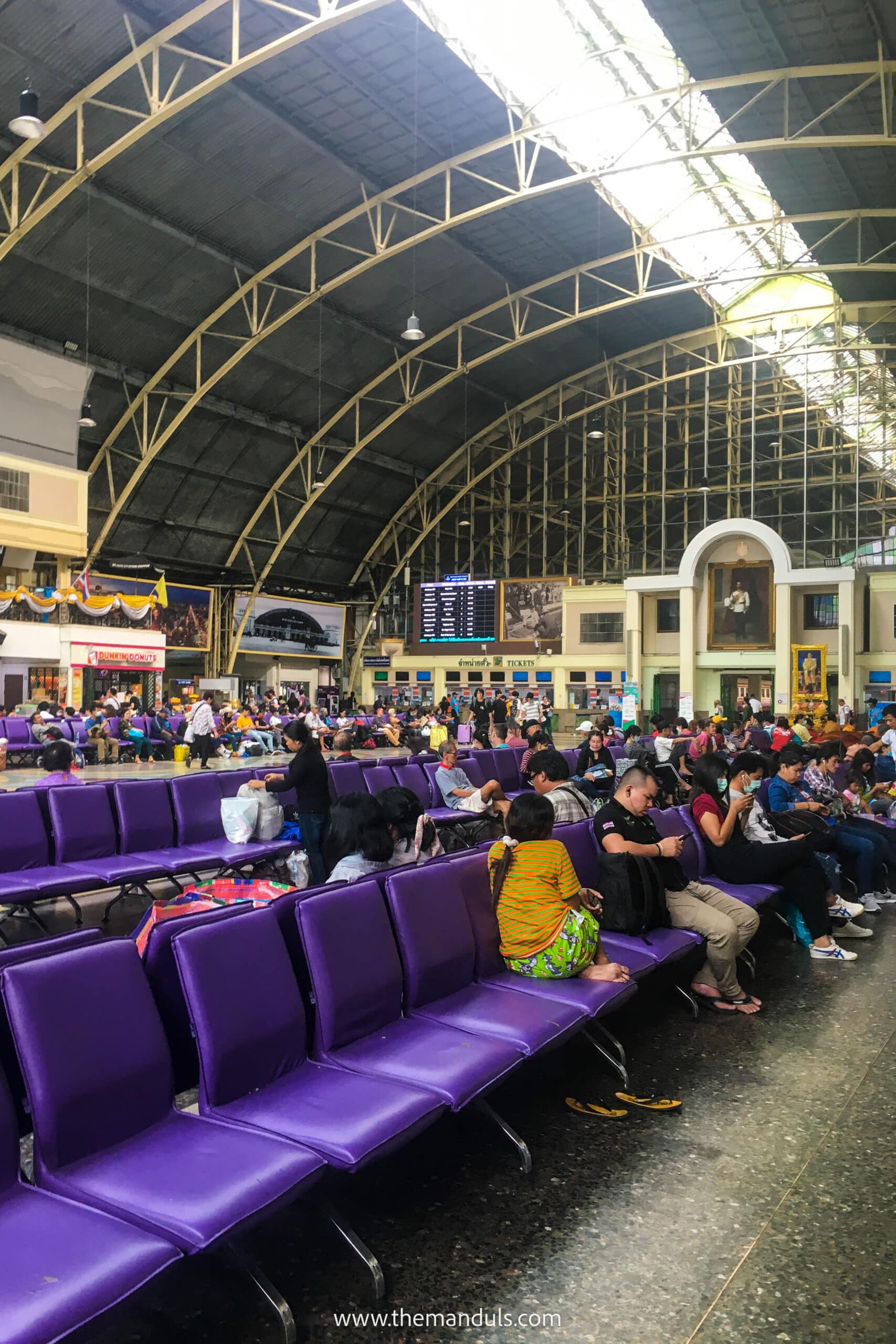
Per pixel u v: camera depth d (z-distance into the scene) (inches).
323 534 1505.9
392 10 681.0
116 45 669.3
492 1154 128.2
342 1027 121.5
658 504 1662.2
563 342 1352.1
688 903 193.5
